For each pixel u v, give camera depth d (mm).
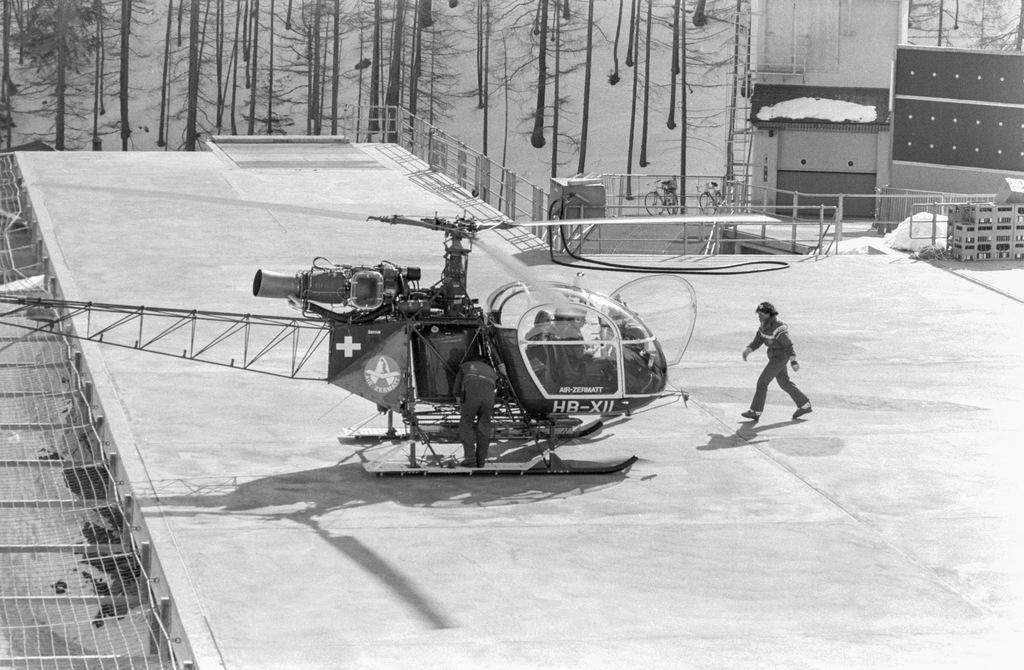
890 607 12586
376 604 12258
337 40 87875
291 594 12430
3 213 35031
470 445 16484
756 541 14453
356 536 14172
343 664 10883
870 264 32906
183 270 28203
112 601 14133
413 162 44500
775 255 34281
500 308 16547
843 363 23547
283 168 42375
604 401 16531
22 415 20391
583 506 15570
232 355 22000
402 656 11094
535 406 16500
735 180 46969
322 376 21203
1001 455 18062
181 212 34344
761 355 23938
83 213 33625
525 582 12992
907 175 43656
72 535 15953
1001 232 33281
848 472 17188
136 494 15234
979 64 42625
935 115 43156
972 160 43000
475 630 11727
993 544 14500
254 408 19281
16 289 27688
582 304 16484
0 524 16031
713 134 86812
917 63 43031
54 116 88875
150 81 92125
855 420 19828
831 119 45531
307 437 18047
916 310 28062
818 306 28234
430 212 36188
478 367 16297
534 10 93625
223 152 45250
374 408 19656
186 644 11336
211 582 12641
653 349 16750
